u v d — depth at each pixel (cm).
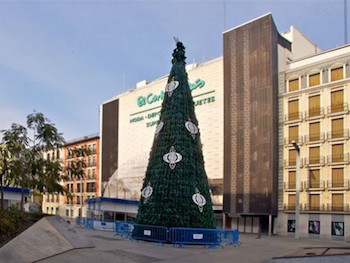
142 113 6456
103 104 7406
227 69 4950
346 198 3772
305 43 5206
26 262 1184
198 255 1573
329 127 4025
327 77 4153
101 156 7250
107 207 4353
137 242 1950
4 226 1351
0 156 1605
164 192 2025
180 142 2102
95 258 1320
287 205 4219
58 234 1475
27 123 1684
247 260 1476
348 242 3409
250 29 4753
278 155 4412
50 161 1694
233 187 4672
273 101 4450
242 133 4672
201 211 2012
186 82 2277
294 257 1194
